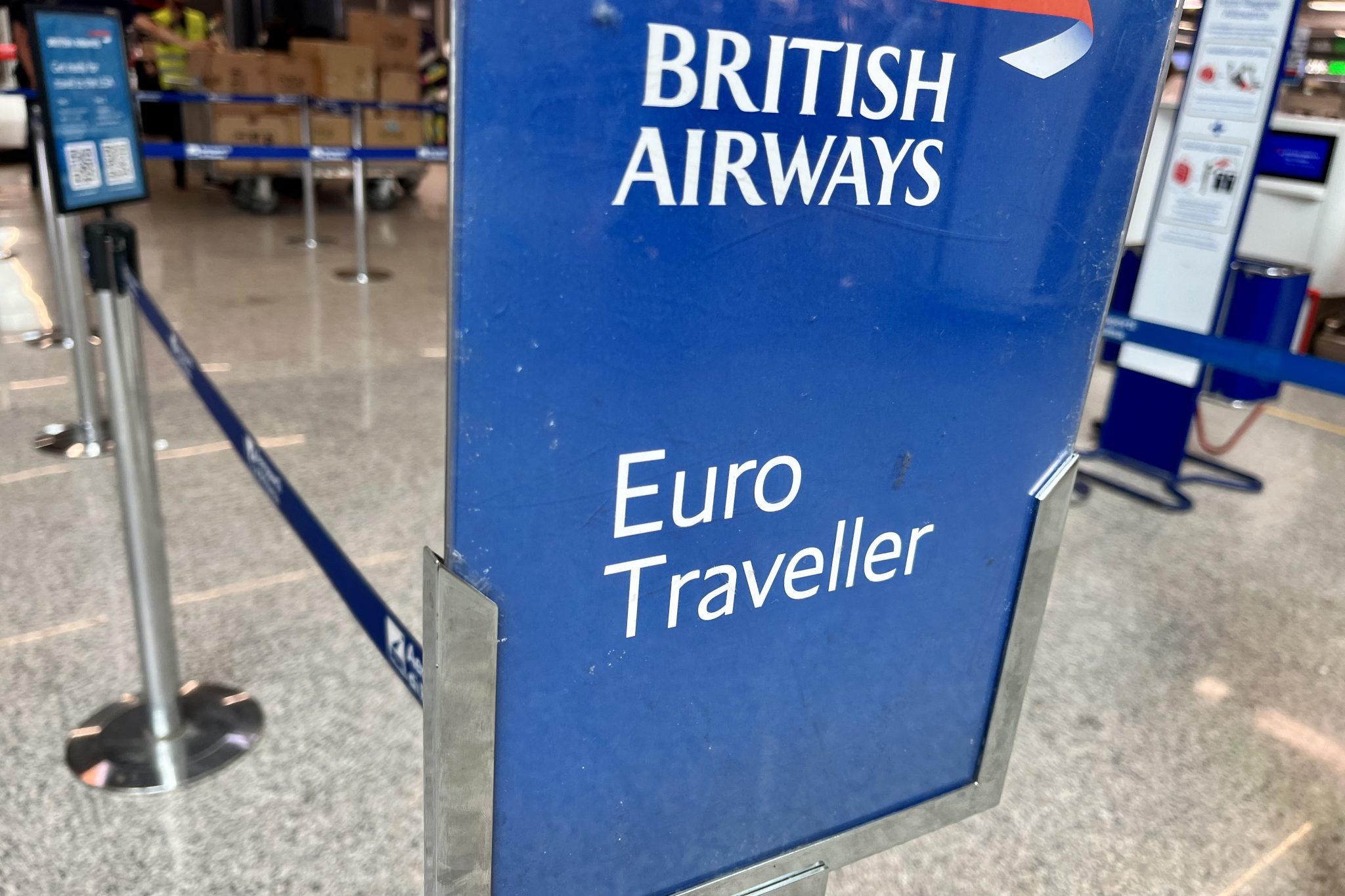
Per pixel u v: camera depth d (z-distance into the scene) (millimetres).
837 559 778
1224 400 4926
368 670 2260
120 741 1955
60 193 1855
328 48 7570
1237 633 2719
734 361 661
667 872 809
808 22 596
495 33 510
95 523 2824
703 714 767
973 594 878
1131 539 3297
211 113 7410
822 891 908
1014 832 1930
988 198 718
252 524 2875
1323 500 3723
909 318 723
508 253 555
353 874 1700
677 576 704
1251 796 2070
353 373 4164
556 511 631
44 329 4543
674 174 588
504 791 696
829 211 655
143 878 1661
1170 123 4809
